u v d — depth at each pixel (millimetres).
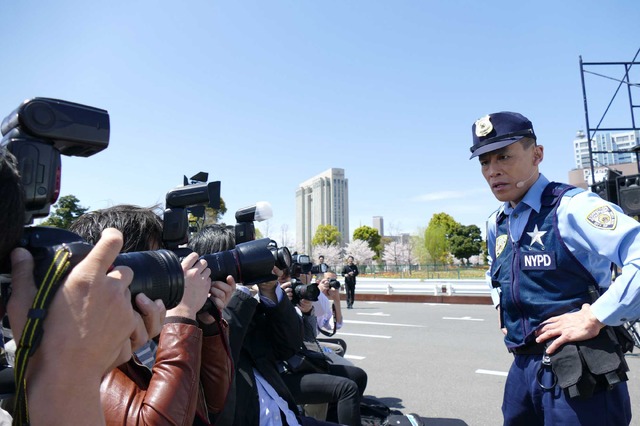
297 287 2936
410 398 4852
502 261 1992
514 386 1923
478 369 6004
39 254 704
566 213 1754
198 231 2209
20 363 626
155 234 1561
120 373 1151
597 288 1760
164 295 888
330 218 105250
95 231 1466
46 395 628
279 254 2219
